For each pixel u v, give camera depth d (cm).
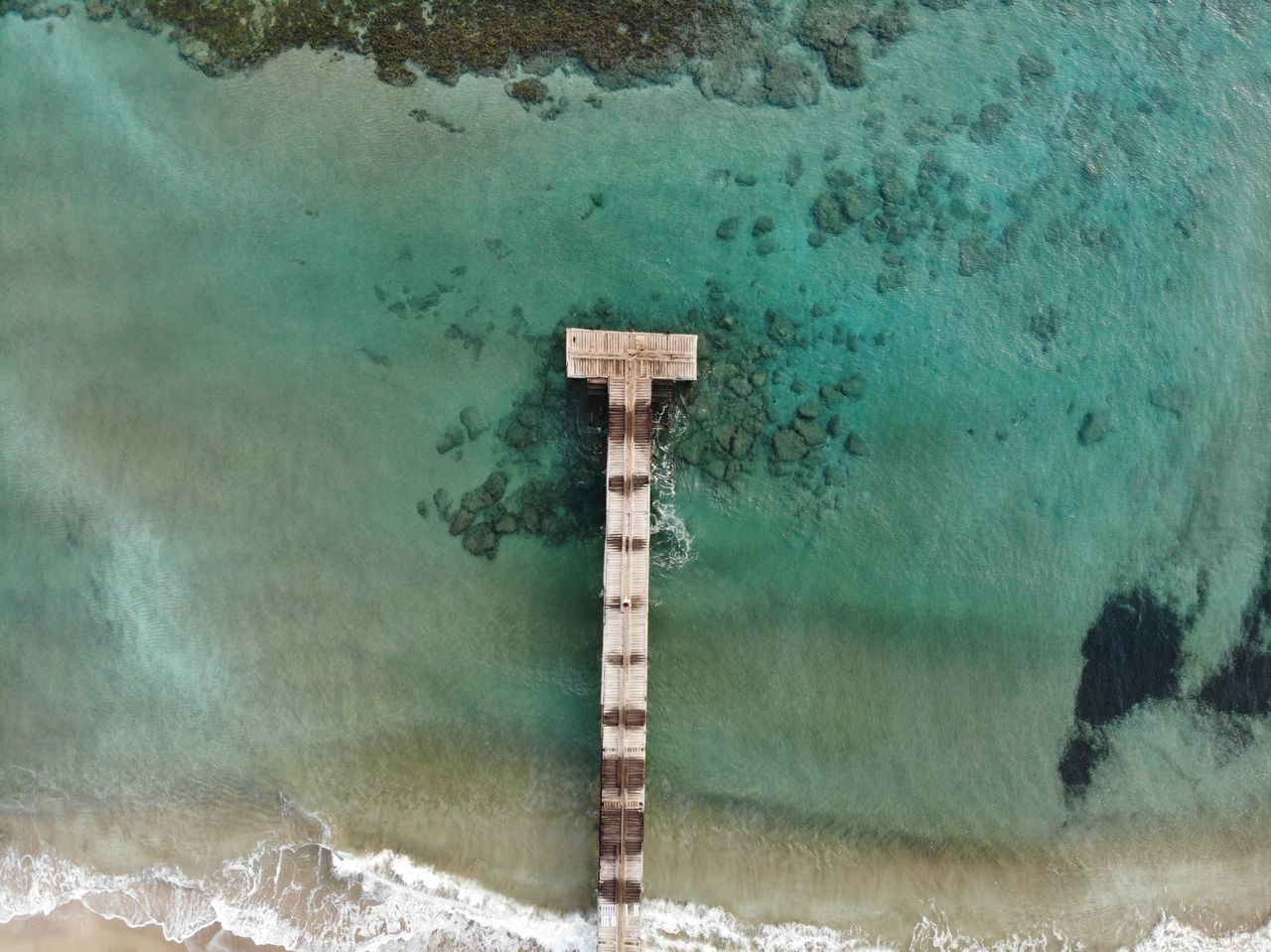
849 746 2108
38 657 2034
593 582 2116
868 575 2153
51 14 2166
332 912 2011
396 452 2128
